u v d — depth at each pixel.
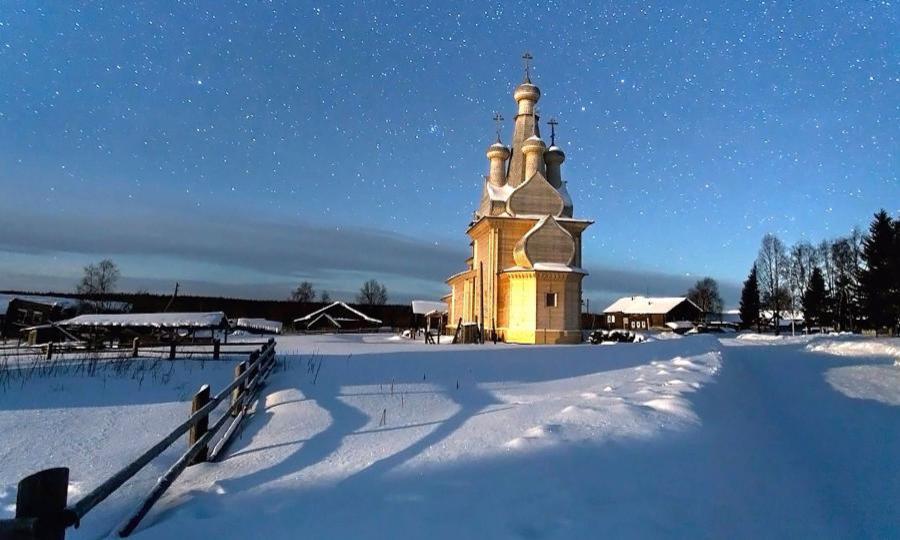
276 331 51.31
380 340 38.91
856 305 61.12
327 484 6.48
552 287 34.91
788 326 91.81
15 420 10.20
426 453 7.48
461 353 18.64
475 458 6.90
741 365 21.94
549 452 6.59
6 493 7.01
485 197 42.91
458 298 47.03
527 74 43.97
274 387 12.91
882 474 8.48
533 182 40.00
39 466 8.14
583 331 38.03
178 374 15.21
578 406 8.85
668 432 7.55
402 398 11.98
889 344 30.64
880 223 56.97
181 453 8.82
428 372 15.22
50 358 17.91
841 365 23.48
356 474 6.78
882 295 54.59
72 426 10.09
